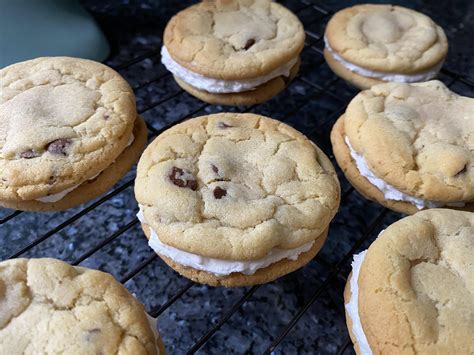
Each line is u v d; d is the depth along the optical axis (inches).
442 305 5.6
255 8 9.9
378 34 9.7
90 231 7.8
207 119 7.7
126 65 9.9
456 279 5.8
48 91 7.7
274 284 7.4
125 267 7.4
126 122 7.5
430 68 9.4
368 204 8.6
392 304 5.5
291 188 6.8
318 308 7.1
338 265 6.9
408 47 9.4
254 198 6.6
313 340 6.7
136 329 5.1
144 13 11.8
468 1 13.0
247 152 7.2
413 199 7.4
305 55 11.2
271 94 9.3
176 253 6.3
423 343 5.3
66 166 6.9
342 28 9.7
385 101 8.2
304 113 9.9
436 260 6.1
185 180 6.6
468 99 8.3
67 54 9.9
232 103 9.1
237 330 6.8
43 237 6.8
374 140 7.4
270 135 7.5
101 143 7.2
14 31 9.5
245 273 6.4
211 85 8.9
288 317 7.0
